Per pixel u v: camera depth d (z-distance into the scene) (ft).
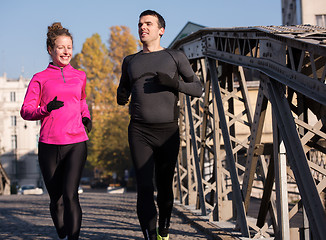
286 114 16.72
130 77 15.01
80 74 16.55
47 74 16.06
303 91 14.43
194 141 34.32
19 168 278.05
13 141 280.51
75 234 15.43
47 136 15.84
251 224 22.76
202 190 33.60
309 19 86.89
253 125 21.45
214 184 33.96
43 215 40.37
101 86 272.72
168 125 14.75
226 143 24.99
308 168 14.83
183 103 45.24
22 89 281.33
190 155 43.24
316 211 14.28
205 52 29.14
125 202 57.67
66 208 15.51
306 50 14.38
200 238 24.00
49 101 15.89
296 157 15.70
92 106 266.16
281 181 18.16
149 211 14.67
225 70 27.81
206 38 28.86
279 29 17.35
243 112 26.73
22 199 71.10
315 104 16.69
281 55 16.90
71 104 15.98
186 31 50.88
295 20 98.84
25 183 278.46
